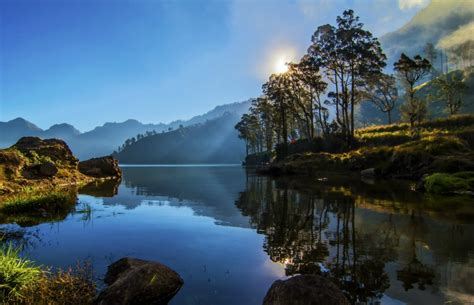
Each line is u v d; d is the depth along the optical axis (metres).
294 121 91.94
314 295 5.76
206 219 15.14
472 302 6.23
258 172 60.75
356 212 15.34
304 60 62.19
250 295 6.88
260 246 10.42
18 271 6.73
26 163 31.47
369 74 55.69
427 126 52.62
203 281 7.62
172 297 6.79
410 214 14.49
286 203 19.09
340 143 56.00
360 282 7.25
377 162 37.81
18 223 14.15
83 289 6.90
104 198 23.17
